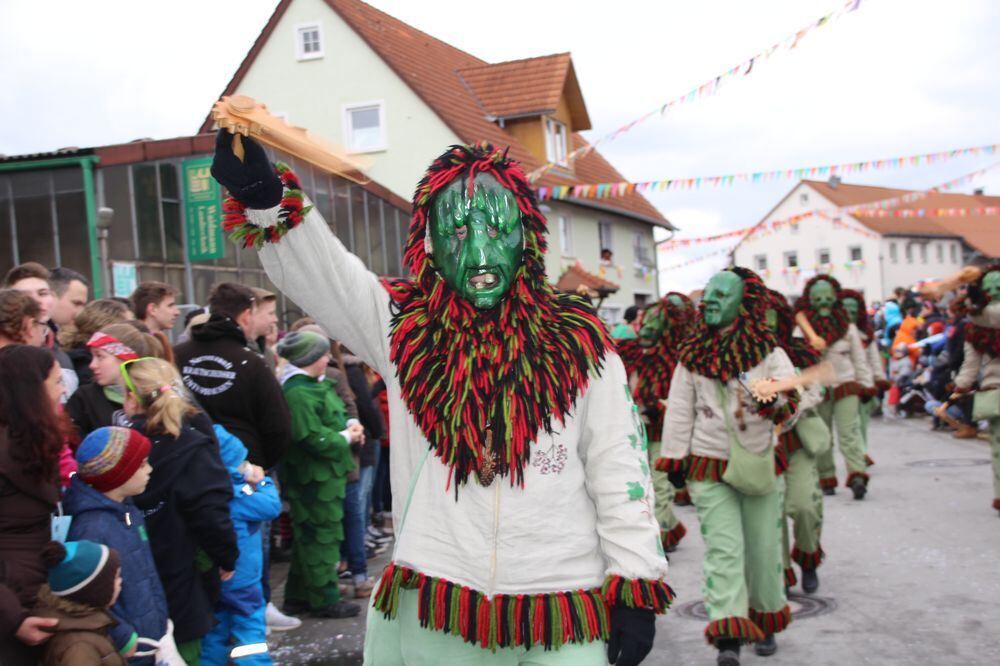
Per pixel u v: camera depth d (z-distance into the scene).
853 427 9.28
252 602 4.50
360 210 17.67
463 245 2.54
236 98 2.33
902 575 6.45
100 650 3.12
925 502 8.93
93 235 11.91
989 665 4.71
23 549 3.08
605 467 2.59
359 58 24.02
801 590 6.30
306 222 2.52
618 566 2.52
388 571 2.61
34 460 3.09
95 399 4.05
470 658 2.55
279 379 6.34
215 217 12.37
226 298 5.34
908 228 55.28
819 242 55.09
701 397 5.01
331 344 7.25
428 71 26.44
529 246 2.64
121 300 5.68
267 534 5.91
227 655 4.48
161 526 3.80
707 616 5.89
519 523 2.52
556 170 27.34
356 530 6.71
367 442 7.38
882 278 53.38
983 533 7.50
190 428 3.94
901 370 17.23
